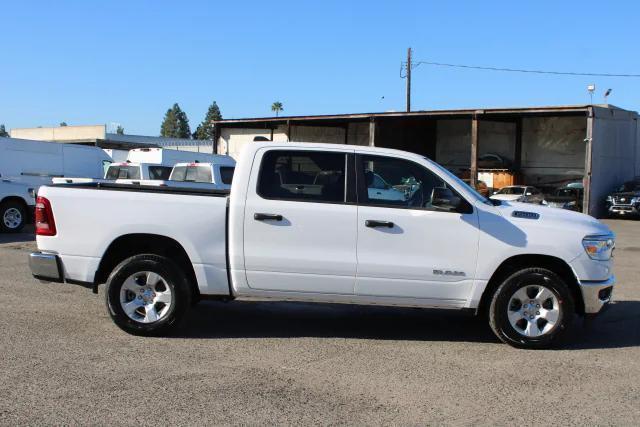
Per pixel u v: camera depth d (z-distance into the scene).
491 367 5.46
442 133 42.00
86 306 7.42
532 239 6.00
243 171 6.11
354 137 40.62
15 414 4.16
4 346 5.71
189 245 6.07
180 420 4.13
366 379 5.06
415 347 6.08
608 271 6.19
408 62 41.16
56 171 19.19
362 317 7.35
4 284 8.72
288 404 4.47
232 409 4.34
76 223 6.14
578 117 37.06
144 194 6.14
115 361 5.35
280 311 7.55
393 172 6.20
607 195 29.47
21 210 16.31
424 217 6.01
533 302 6.06
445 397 4.69
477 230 6.01
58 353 5.54
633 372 5.39
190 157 20.38
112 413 4.22
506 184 36.72
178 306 6.11
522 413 4.41
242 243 6.05
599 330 6.96
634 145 32.53
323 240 6.01
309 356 5.67
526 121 38.81
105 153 20.80
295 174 6.16
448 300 6.09
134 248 6.38
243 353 5.71
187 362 5.38
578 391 4.88
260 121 37.59
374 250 6.00
